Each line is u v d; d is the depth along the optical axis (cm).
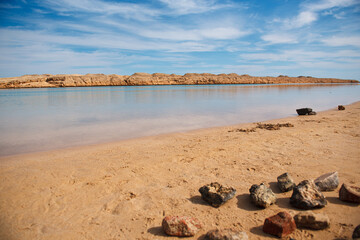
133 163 562
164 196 408
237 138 794
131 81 9919
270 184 452
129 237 305
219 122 1130
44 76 9556
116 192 421
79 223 334
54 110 1631
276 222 303
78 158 601
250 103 2078
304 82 13900
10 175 491
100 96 3188
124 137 831
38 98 2914
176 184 453
